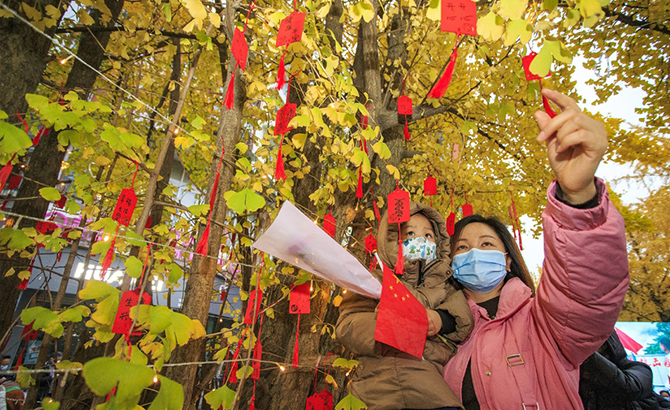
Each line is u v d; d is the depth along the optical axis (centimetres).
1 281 238
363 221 335
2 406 365
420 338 130
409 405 129
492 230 186
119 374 81
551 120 100
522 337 146
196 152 533
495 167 620
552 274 121
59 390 135
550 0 120
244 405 342
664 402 195
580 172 100
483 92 230
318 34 210
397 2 371
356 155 201
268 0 191
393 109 334
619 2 497
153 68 389
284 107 173
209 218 164
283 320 359
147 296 150
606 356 175
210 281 165
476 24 117
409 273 177
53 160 257
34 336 191
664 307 1130
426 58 343
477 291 177
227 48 352
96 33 284
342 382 281
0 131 108
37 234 205
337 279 137
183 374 155
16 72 169
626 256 108
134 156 156
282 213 113
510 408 133
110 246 163
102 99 270
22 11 171
